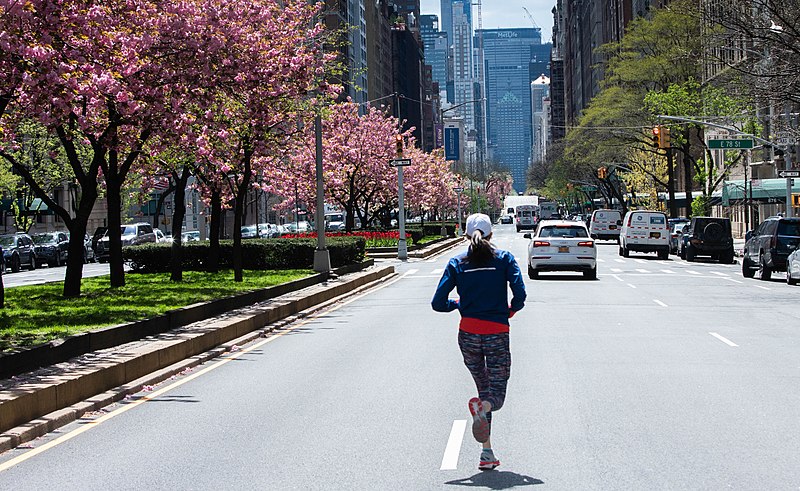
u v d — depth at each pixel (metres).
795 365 13.44
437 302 8.24
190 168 28.16
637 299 24.98
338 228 82.38
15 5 13.70
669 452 8.27
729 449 8.36
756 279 33.50
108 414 10.73
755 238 33.62
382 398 11.17
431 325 19.39
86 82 14.66
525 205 126.62
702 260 49.12
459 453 8.38
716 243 46.56
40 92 14.64
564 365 13.52
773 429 9.18
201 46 18.08
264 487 7.35
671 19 62.00
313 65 25.44
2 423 9.24
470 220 8.41
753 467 7.70
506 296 8.25
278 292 24.12
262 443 8.96
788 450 8.30
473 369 8.25
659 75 64.19
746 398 10.87
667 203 84.31
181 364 14.27
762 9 28.69
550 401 10.77
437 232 92.75
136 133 20.56
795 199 44.69
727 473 7.51
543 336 16.95
